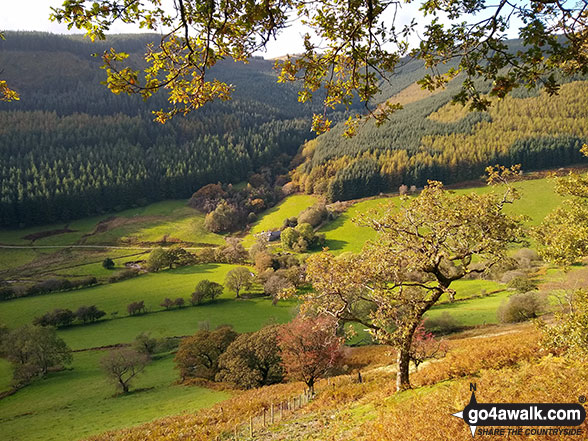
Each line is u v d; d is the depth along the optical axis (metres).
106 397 47.94
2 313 84.06
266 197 188.88
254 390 40.47
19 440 35.72
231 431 22.42
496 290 73.19
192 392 45.97
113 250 137.50
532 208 111.56
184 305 87.88
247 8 4.66
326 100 6.12
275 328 46.31
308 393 29.19
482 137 175.88
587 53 4.19
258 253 113.31
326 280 18.62
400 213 18.80
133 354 52.41
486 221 16.84
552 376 11.75
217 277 105.56
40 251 135.88
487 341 30.55
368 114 5.94
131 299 91.31
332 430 15.04
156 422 31.69
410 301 18.08
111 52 5.00
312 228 135.25
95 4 4.47
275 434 18.00
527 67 4.45
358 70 5.57
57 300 91.75
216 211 162.25
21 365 55.44
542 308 49.97
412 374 21.36
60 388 52.44
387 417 12.50
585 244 16.27
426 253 17.42
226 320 76.56
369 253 18.92
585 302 14.48
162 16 4.84
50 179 172.75
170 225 163.00
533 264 79.00
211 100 5.74
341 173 173.25
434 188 18.44
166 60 5.29
